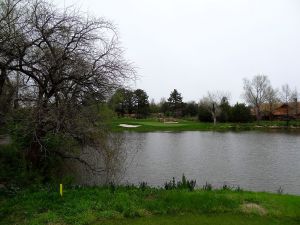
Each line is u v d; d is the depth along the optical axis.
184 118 114.31
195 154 32.25
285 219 10.69
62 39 14.00
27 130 13.16
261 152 33.97
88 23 14.28
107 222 10.09
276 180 21.33
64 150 15.46
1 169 14.20
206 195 12.19
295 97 101.44
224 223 10.19
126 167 23.94
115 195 12.11
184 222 10.22
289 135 56.19
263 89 98.94
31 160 14.52
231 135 57.00
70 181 14.30
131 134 57.81
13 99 14.05
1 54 13.41
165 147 37.91
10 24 13.54
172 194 12.30
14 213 10.46
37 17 13.74
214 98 101.31
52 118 12.79
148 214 10.83
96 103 14.50
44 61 13.70
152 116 114.38
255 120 101.50
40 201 11.28
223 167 25.42
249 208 11.38
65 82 14.01
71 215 10.31
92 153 15.57
